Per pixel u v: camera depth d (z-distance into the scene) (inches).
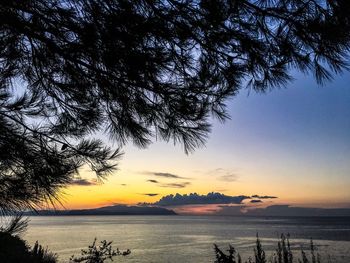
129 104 138.4
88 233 6289.4
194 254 2815.0
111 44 115.1
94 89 141.6
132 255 2674.7
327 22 93.9
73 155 129.1
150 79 124.8
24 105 129.8
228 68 120.6
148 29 110.5
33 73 141.1
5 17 113.0
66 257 2261.3
